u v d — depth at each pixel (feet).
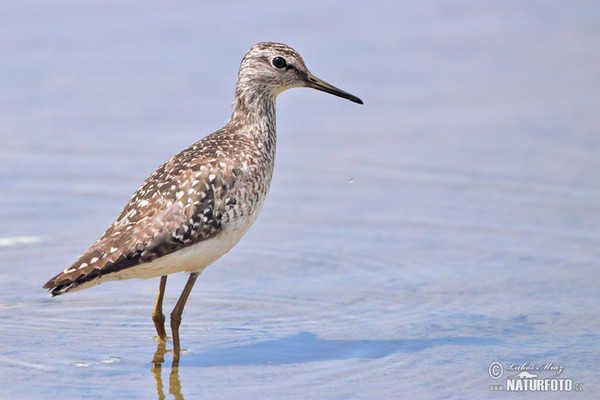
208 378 31.45
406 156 55.36
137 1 76.79
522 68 67.26
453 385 30.81
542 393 30.32
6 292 39.14
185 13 74.74
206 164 34.01
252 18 73.87
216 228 33.58
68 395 29.91
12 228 46.44
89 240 45.27
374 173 53.47
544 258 42.63
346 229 46.93
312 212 49.14
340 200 50.42
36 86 63.21
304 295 39.29
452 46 70.95
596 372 31.71
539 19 76.28
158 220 32.48
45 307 37.88
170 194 33.12
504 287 39.70
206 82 63.62
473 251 43.70
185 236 32.76
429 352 33.50
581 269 41.32
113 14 74.18
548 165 53.31
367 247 44.57
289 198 50.90
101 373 31.76
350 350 33.76
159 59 67.00
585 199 49.01
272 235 46.37
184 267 33.73
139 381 31.14
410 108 61.67
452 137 57.47
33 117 59.41
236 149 35.32
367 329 35.78
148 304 38.78
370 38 71.51
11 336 34.83
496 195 50.21
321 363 32.65
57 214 48.29
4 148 55.52
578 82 64.54
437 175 52.95
